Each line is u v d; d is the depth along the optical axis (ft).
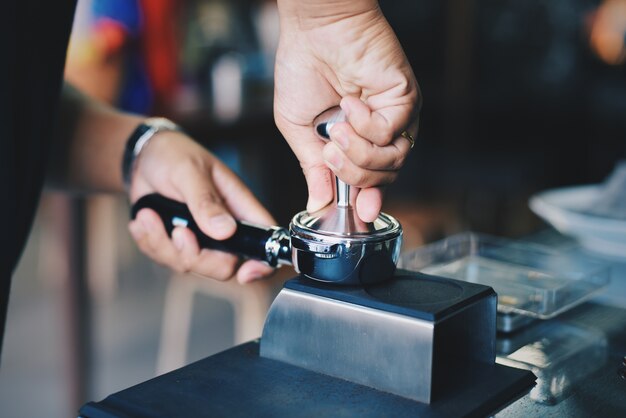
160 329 10.04
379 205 2.16
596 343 2.48
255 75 10.46
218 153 10.06
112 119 3.55
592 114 10.74
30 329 10.10
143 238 3.13
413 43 12.63
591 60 10.64
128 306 10.66
